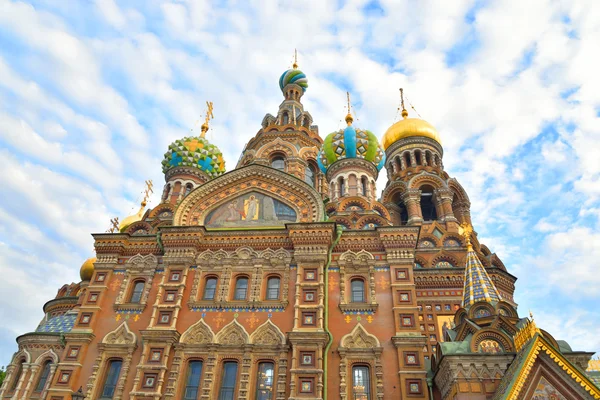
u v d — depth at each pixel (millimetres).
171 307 24172
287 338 22391
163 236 26516
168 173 42656
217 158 44406
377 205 37969
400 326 22578
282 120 50719
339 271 25016
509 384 15141
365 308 23469
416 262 34125
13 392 27656
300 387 20812
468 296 22422
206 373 22047
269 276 25312
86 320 24766
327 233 25328
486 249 36594
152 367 22312
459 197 42469
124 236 27406
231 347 22812
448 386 18703
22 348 28812
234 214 28500
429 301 30766
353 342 22547
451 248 34719
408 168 44062
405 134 46438
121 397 21969
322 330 22312
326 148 41906
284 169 41094
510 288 33031
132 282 26297
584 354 18625
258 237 26391
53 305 38719
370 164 40375
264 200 28844
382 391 20891
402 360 21484
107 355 23594
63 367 23250
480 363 18094
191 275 25672
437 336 29297
